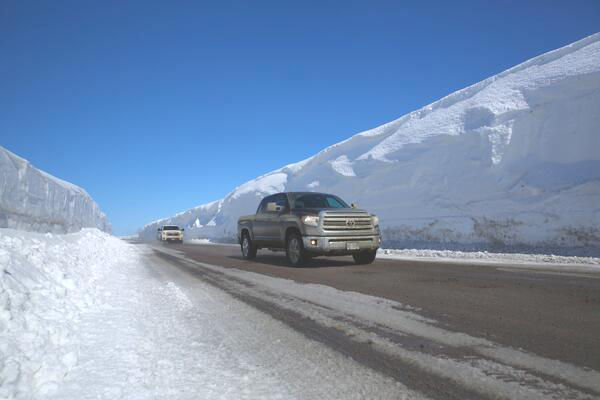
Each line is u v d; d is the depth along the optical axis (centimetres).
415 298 470
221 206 5572
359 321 360
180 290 536
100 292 468
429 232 2084
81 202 1238
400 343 292
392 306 425
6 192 515
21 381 201
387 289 539
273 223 991
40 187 679
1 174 495
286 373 234
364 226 893
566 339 298
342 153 3397
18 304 284
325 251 852
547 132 1884
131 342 288
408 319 366
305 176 3606
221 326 344
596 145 1659
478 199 1991
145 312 393
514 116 2052
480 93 2453
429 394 204
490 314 384
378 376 229
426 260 1076
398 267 852
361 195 2839
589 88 1791
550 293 499
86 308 380
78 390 204
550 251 1420
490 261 1044
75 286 423
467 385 214
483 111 2231
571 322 350
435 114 2702
